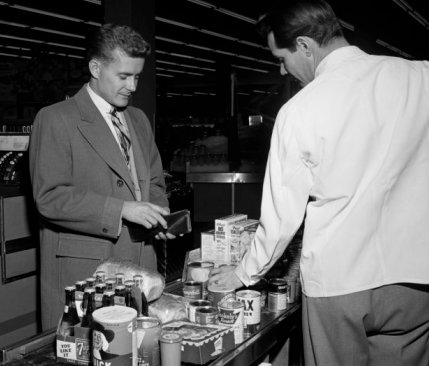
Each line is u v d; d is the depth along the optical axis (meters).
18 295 3.25
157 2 10.30
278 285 2.02
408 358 1.79
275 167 1.71
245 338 1.75
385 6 10.58
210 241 2.26
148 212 2.05
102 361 1.30
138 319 1.48
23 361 1.52
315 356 1.74
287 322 2.02
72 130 2.19
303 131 1.64
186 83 26.12
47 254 2.28
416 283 1.67
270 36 1.83
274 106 15.64
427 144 1.70
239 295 1.83
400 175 1.65
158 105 26.06
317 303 1.69
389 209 1.65
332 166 1.63
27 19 11.57
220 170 7.11
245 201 6.88
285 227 1.72
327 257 1.65
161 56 19.09
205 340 1.53
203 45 15.43
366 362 1.74
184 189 4.88
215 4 10.02
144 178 2.39
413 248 1.66
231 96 7.29
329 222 1.65
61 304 2.23
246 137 7.30
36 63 10.09
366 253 1.64
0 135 3.62
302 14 1.71
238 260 2.22
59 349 1.51
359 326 1.66
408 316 1.71
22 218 3.26
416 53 16.53
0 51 16.48
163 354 1.44
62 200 2.13
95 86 2.27
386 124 1.63
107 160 2.21
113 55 2.11
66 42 14.70
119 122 2.34
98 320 1.30
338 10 9.32
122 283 1.64
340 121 1.62
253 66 21.66
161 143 10.62
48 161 2.16
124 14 4.59
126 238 2.22
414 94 1.68
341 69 1.68
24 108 10.23
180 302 1.81
